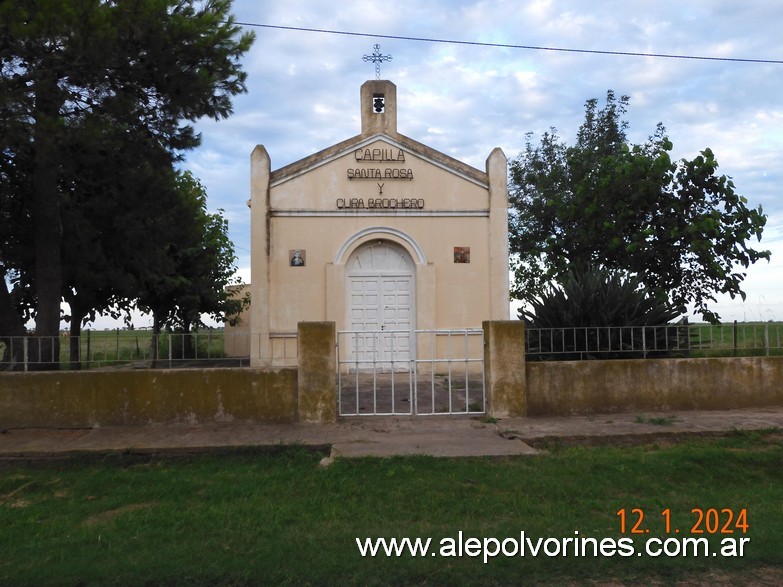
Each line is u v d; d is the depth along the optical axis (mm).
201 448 7625
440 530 5258
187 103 11000
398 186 15203
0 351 9789
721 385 9516
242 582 4332
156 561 4633
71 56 9398
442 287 15141
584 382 9242
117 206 13672
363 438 8000
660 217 14188
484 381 9211
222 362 9289
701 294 14188
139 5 9773
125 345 9164
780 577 4473
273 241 14875
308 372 8781
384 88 15352
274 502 5988
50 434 8453
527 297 14961
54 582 4328
